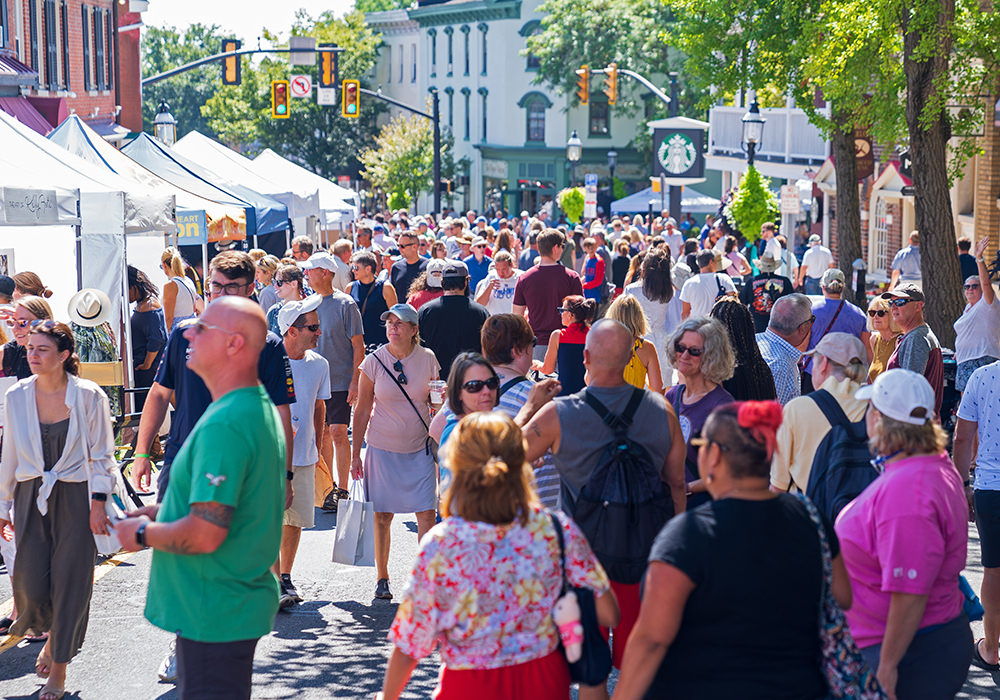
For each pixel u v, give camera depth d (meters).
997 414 9.95
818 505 7.76
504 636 6.11
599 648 6.28
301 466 12.03
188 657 7.12
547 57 91.81
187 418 9.85
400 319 11.95
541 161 99.88
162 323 19.33
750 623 5.64
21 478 9.76
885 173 38.81
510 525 6.10
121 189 19.08
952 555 6.89
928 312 23.44
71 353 9.80
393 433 12.07
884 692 5.91
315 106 107.75
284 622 11.68
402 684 6.23
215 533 6.77
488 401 9.49
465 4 105.12
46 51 43.25
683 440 8.24
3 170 18.33
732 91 35.00
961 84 23.45
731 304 10.56
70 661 10.11
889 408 6.84
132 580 13.06
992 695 9.58
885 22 22.75
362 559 12.02
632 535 7.81
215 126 113.06
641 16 90.69
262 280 19.81
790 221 53.25
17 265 22.33
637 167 98.50
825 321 14.84
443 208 112.56
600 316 26.22
